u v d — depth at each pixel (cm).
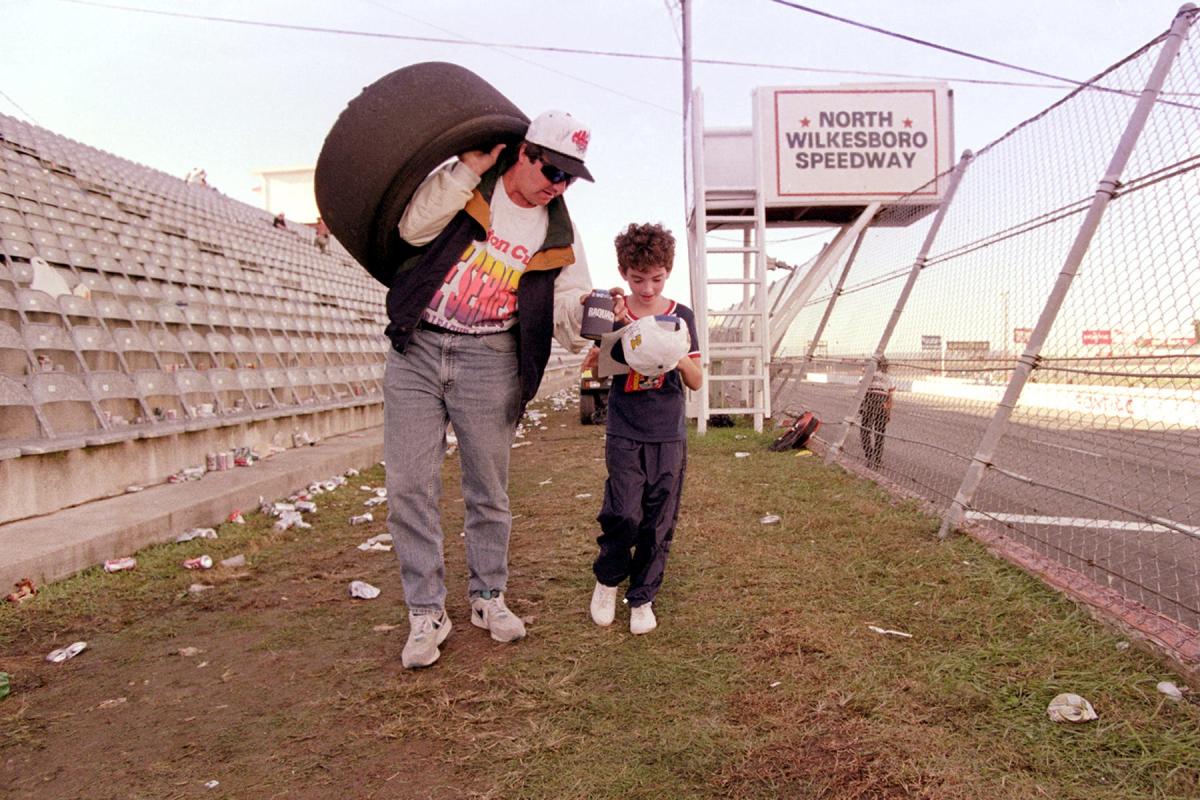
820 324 938
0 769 235
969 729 229
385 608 371
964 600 331
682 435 317
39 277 773
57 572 409
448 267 283
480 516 319
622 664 288
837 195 1041
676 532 471
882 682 261
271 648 325
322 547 496
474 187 283
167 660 316
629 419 311
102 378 629
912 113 1042
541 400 1895
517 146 285
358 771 226
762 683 265
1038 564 364
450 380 298
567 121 271
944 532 429
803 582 367
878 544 422
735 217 1137
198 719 263
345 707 266
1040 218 433
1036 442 620
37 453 487
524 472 766
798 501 542
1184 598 352
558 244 298
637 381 311
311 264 2000
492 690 272
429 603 301
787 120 1041
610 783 211
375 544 492
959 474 649
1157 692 242
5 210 910
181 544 500
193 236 1450
